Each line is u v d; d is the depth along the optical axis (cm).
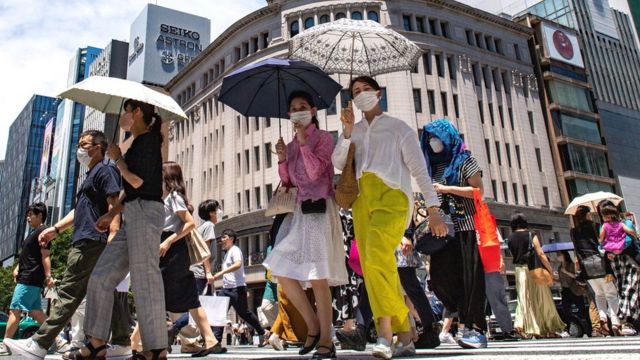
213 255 619
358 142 312
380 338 269
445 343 655
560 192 3762
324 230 310
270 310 820
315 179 313
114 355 387
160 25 5706
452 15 3619
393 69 409
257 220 3161
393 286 276
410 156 298
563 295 778
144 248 262
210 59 3997
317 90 388
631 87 4897
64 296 338
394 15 3347
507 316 551
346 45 407
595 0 5119
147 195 269
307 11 3325
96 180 363
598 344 359
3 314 1633
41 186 9156
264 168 3294
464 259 368
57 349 668
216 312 518
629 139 4475
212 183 3691
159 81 5491
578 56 4312
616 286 691
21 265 551
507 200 3397
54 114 11619
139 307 256
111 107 344
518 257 710
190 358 382
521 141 3634
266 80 382
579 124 4062
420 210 462
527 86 3872
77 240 350
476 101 3475
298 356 345
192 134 4128
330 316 302
